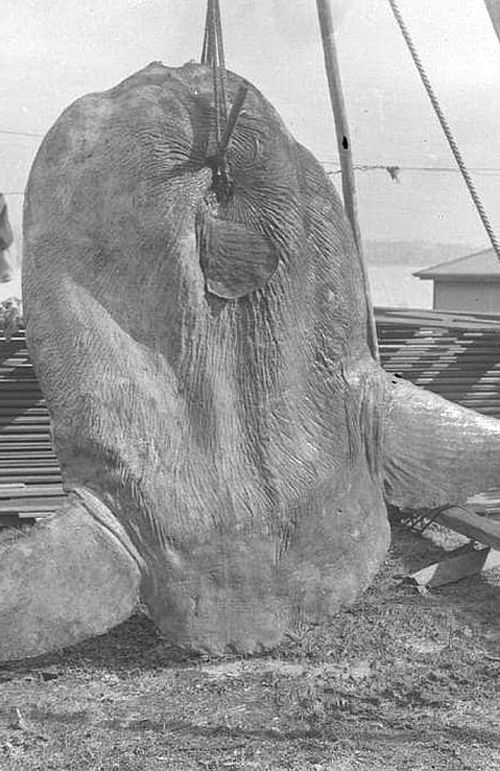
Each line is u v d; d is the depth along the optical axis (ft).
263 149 20.97
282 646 21.31
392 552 27.86
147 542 20.08
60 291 20.40
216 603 20.49
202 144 20.67
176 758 16.72
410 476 22.52
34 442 29.86
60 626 19.35
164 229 20.39
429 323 33.09
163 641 21.84
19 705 18.86
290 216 21.20
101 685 19.83
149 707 18.80
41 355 20.42
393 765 16.44
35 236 20.68
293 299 21.33
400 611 23.61
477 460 22.72
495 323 34.30
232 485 20.56
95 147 20.54
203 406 20.62
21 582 19.11
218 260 20.89
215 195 21.06
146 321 20.51
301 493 20.97
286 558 20.94
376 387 22.47
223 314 20.92
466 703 18.84
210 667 20.58
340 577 21.53
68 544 19.54
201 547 20.31
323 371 21.80
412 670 20.35
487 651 21.39
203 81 20.92
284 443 21.11
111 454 19.98
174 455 20.30
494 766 16.40
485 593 25.09
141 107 20.51
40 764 16.53
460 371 32.96
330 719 18.17
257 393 21.01
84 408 20.04
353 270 22.25
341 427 21.83
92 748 17.12
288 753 16.88
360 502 21.90
